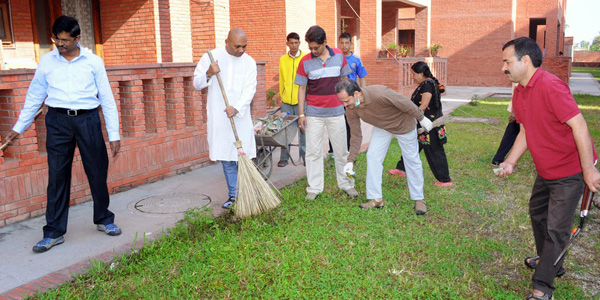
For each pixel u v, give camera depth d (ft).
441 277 12.64
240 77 17.65
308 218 16.74
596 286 12.40
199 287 12.09
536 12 97.60
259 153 21.75
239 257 13.66
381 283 12.19
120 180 19.95
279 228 15.71
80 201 18.56
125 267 13.02
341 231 15.40
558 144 10.66
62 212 14.43
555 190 10.98
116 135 14.92
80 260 13.50
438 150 20.77
